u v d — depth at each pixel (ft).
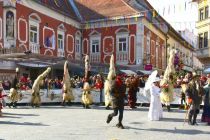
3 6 94.17
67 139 35.81
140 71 124.26
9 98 70.08
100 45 134.51
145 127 44.47
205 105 48.19
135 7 134.31
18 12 98.63
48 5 116.16
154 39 148.05
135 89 70.33
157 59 153.58
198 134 39.93
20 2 99.30
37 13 108.68
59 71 106.93
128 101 71.15
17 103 75.51
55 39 119.03
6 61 90.38
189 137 37.86
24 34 101.76
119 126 43.32
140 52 127.13
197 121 51.34
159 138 36.94
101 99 79.15
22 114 57.52
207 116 47.85
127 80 70.85
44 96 79.05
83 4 144.36
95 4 142.41
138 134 39.22
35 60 87.40
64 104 75.87
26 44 102.68
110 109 67.21
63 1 139.23
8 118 52.16
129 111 64.08
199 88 47.55
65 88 75.41
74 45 132.16
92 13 138.72
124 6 134.21
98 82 80.28
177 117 55.42
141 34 127.24
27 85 80.79
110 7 137.59
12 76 92.22
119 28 130.93
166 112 63.36
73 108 69.51
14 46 95.76
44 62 92.53
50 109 66.74
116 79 43.86
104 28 133.90
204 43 151.94
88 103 69.46
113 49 131.64
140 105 77.41
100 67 116.57
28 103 76.38
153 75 53.01
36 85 71.10
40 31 110.42
